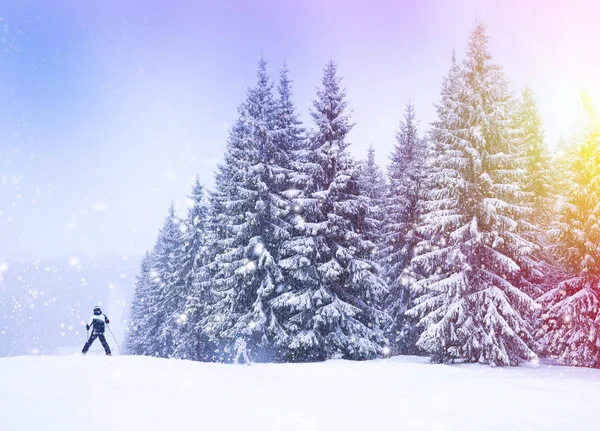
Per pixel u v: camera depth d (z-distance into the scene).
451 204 19.11
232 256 22.59
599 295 18.11
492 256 18.11
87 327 14.32
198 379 10.05
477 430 6.10
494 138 19.27
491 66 19.64
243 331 20.16
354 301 21.48
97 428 5.53
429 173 23.83
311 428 5.98
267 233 22.59
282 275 21.42
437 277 19.55
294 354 20.44
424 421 6.57
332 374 12.32
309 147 23.33
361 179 23.00
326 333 20.12
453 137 19.33
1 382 8.40
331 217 20.86
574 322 18.06
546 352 21.33
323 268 19.84
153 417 6.18
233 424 6.00
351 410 7.27
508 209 17.97
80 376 9.41
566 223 19.50
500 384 10.78
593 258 18.28
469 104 19.56
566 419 6.86
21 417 5.89
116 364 11.76
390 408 7.52
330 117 23.33
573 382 11.27
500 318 16.86
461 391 9.59
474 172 18.83
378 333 20.92
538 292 20.12
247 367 13.84
